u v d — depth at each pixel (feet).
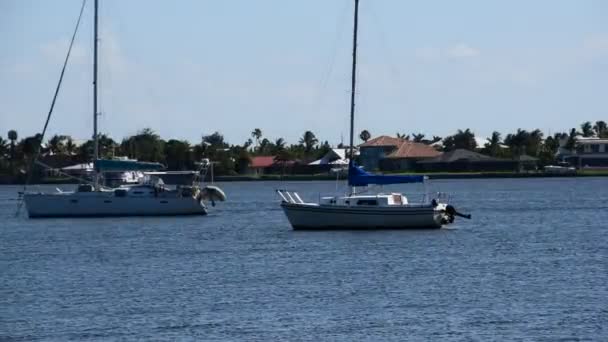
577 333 337.52
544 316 361.92
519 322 353.31
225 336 339.57
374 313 370.94
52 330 351.67
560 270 472.03
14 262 532.73
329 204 639.35
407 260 509.35
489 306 380.78
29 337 342.85
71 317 371.97
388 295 406.82
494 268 480.23
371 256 524.93
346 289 422.00
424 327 348.18
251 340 334.03
